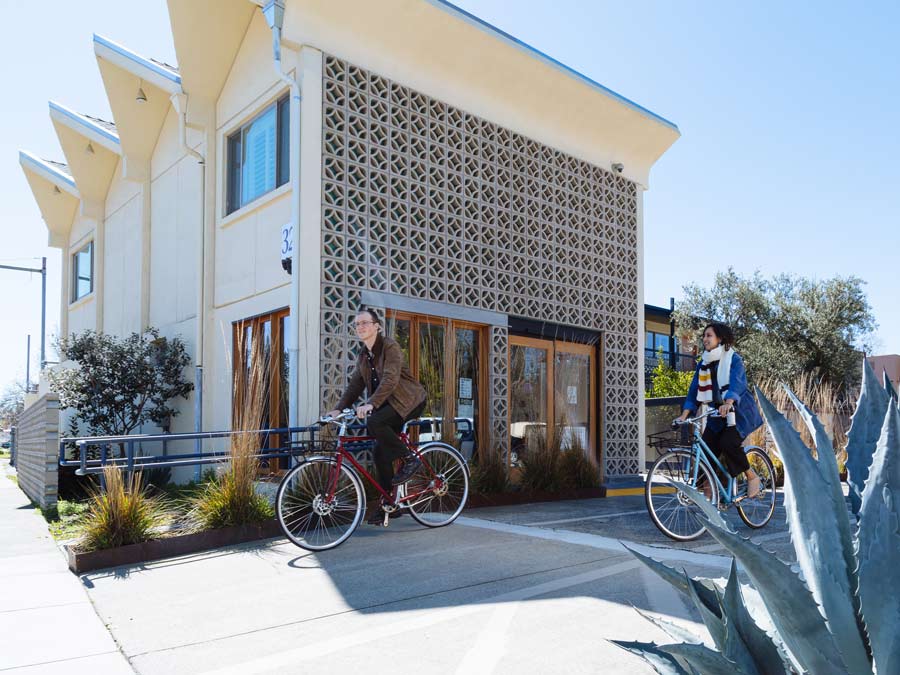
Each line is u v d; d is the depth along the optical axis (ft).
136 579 16.02
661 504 19.90
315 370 26.32
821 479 5.99
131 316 45.24
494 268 33.37
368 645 11.34
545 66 34.78
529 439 31.01
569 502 28.30
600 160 40.11
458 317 31.24
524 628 11.85
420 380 27.61
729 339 20.70
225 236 33.60
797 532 6.03
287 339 28.86
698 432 20.15
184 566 17.13
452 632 11.78
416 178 30.66
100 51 38.09
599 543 18.52
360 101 28.99
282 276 28.71
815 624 5.10
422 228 30.53
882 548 5.16
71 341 40.14
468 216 32.63
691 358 83.92
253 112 31.94
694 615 12.19
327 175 27.68
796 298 69.46
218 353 33.65
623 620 12.11
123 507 18.06
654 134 41.57
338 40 28.37
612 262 40.16
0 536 21.76
